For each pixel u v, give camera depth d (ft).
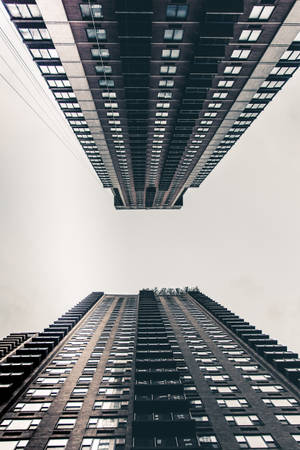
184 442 94.48
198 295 301.02
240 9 87.10
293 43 110.73
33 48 111.75
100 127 179.52
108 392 121.08
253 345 167.84
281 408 112.27
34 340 171.22
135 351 155.02
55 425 99.96
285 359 146.82
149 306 246.88
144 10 88.69
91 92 139.95
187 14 92.79
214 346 173.78
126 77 126.21
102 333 196.13
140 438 95.66
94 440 94.53
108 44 105.19
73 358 154.51
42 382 128.36
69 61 115.85
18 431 97.19
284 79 133.39
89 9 89.76
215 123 175.32
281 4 89.45
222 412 109.70
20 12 94.07
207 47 105.70
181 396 114.83
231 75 127.24
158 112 160.97
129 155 229.04
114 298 314.96
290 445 93.71
